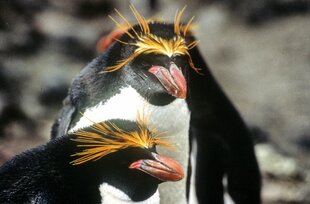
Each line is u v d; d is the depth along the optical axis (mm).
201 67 12852
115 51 11414
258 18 29266
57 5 28516
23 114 21375
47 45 25828
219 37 28219
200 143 13516
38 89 22891
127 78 11070
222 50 27406
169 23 11672
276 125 22484
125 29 11766
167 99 11000
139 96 11008
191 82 12938
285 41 27859
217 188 13789
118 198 9977
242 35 28406
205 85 13133
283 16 29422
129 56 11109
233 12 29531
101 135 10078
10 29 26109
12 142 19859
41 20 27266
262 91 24812
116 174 9977
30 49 25344
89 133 10102
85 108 11328
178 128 11398
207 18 28859
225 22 28953
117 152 9977
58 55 25406
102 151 9953
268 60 26734
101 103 11195
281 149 20469
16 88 22625
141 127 10273
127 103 11016
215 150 13680
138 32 11242
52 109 22422
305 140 21297
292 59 26797
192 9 29250
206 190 13617
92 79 11500
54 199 9781
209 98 13297
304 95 24438
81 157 9953
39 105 22344
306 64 26406
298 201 17891
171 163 9945
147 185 10086
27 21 26875
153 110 11062
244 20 29234
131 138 10008
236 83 25391
